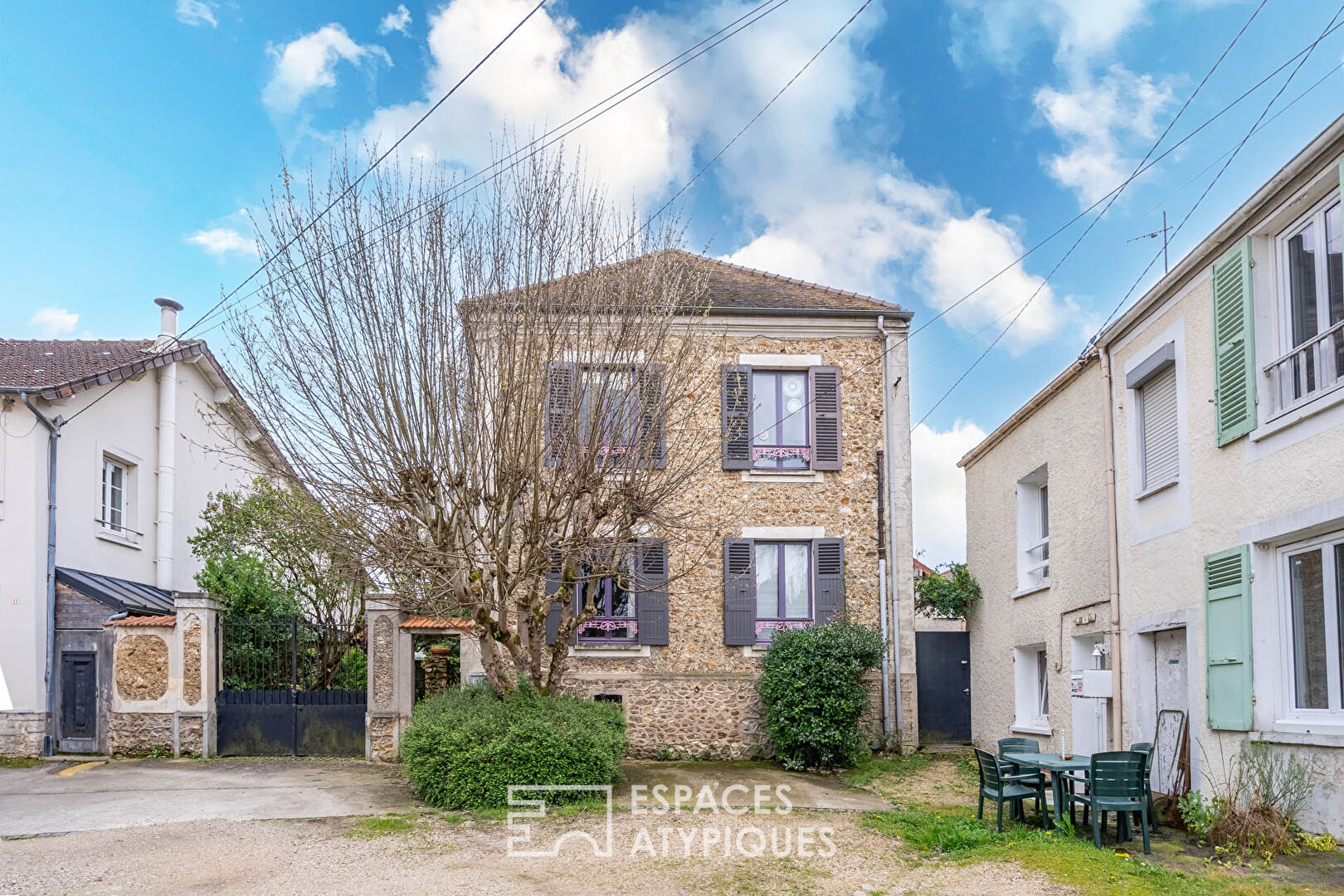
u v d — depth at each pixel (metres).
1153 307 10.53
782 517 15.78
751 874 7.93
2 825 9.58
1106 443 11.42
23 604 13.64
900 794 11.89
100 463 15.52
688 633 15.38
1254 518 8.62
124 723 13.61
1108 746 11.27
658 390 11.77
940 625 23.70
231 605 14.99
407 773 12.11
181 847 8.66
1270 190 8.26
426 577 11.30
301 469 10.95
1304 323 8.43
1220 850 7.92
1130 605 10.87
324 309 10.93
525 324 11.06
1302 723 8.02
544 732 10.71
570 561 11.61
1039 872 7.55
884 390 16.20
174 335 18.38
